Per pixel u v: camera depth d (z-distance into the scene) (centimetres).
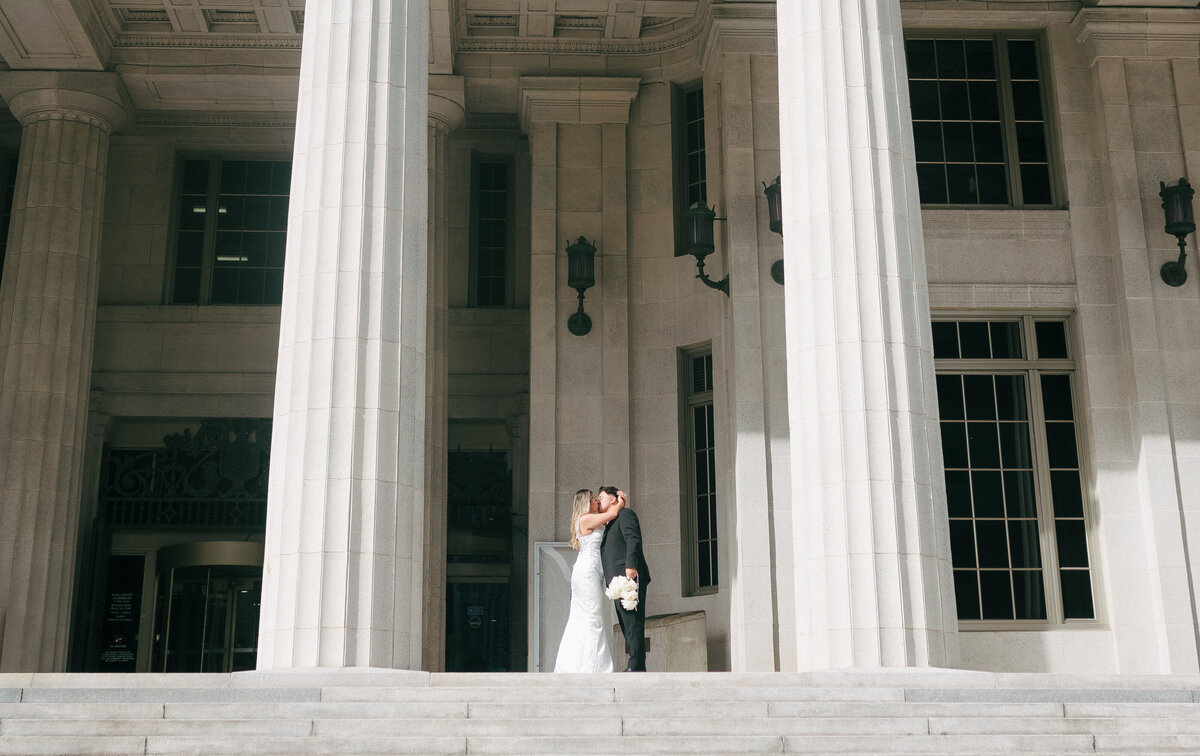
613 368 1834
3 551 1689
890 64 1191
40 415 1747
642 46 1948
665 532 1784
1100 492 1686
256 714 868
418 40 1196
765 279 1703
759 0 1788
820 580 1064
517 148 2102
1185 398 1692
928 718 872
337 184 1122
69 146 1862
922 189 1806
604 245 1883
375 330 1089
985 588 1675
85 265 1841
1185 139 1786
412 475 1080
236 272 2105
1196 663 1609
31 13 1750
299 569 1030
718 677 958
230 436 2027
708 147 1853
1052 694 923
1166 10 1814
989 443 1727
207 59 1917
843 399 1089
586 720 855
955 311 1761
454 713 879
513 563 1973
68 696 885
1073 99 1820
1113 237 1762
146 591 1986
